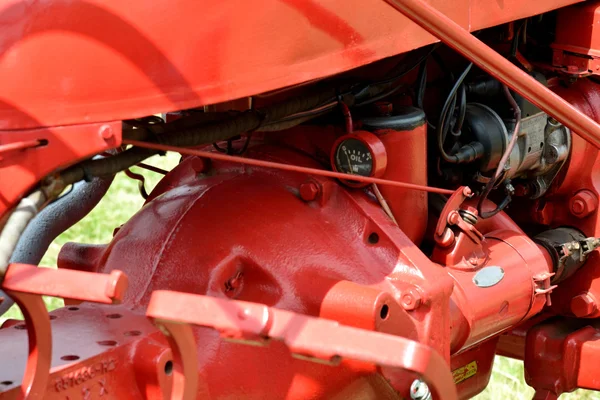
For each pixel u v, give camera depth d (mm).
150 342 2305
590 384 3650
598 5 3564
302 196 2848
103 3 2094
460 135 3305
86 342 2258
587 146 3697
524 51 3836
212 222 2697
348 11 2521
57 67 2066
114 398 2213
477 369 3531
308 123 3000
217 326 1924
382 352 1867
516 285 3203
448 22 2477
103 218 6641
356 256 2795
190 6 2193
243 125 2686
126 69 2125
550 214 3809
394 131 2945
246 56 2301
